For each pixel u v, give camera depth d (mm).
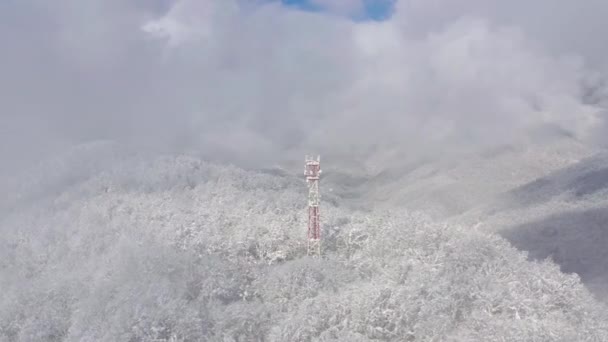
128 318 52312
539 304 52844
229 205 85312
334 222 72875
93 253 73125
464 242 63250
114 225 79562
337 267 61656
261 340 52750
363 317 51906
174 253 62906
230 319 53281
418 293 53625
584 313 53812
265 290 58781
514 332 47625
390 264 61219
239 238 68438
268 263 64750
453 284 55531
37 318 59781
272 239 68062
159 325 51812
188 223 75125
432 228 66938
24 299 62062
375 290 53438
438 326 49875
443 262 60000
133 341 51375
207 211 81062
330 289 57844
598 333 50625
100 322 54344
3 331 59719
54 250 78125
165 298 54156
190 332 51500
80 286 63219
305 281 58500
